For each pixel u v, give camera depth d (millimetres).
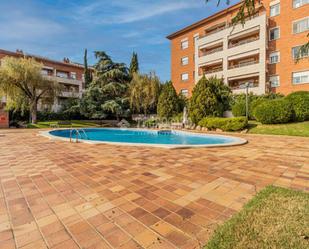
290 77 19578
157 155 6555
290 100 14617
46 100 24344
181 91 30328
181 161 5711
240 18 4156
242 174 4445
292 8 19531
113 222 2484
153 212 2734
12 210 2809
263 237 2066
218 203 2994
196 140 13320
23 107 22438
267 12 21312
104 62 27422
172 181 4000
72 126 23656
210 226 2365
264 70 20016
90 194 3371
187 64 29578
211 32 25703
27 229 2338
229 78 23156
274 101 14977
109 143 8969
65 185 3805
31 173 4586
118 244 2055
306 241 1999
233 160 5812
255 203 2863
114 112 26891
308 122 13758
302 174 4410
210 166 5145
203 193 3383
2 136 12664
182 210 2783
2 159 6035
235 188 3602
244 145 8758
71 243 2076
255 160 5801
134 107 27750
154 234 2223
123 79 28453
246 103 17031
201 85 19031
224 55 23438
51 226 2400
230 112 19703
